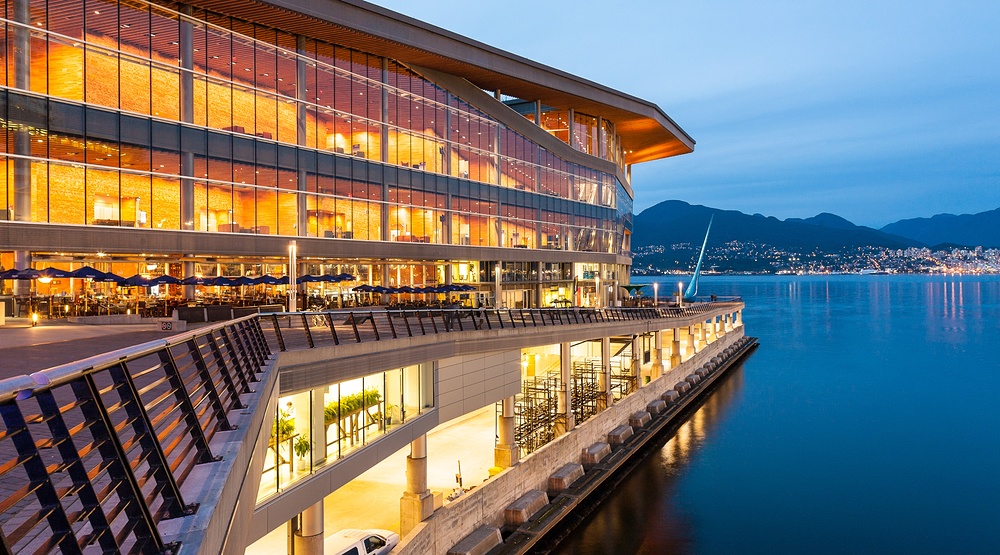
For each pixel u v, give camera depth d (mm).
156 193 40844
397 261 57625
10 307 38750
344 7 47750
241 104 45500
